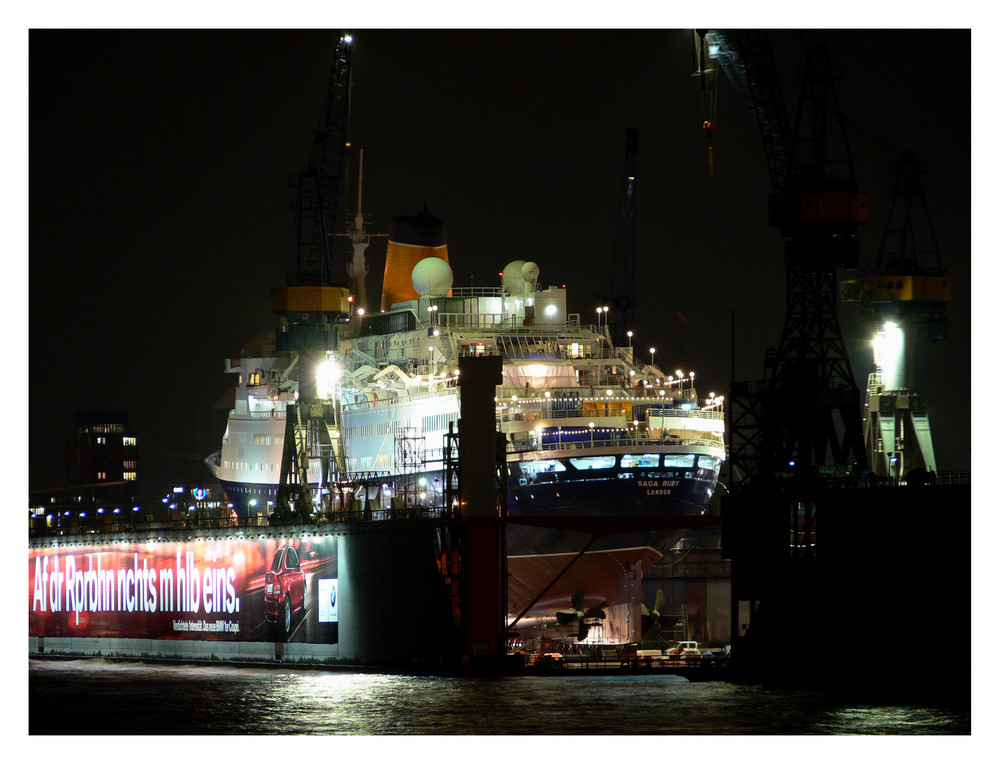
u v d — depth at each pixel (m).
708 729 89.62
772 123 136.00
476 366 116.81
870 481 117.19
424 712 96.56
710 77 150.00
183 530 136.25
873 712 94.75
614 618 138.50
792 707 97.06
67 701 106.56
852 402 127.56
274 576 128.12
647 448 138.62
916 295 152.38
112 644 142.12
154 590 138.25
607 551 138.50
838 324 129.25
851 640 107.69
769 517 115.19
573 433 142.88
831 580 109.81
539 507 140.88
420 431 153.50
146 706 103.00
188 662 133.25
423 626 117.12
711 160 150.25
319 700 102.81
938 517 103.25
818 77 130.25
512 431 143.50
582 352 156.62
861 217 127.69
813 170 132.00
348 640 122.44
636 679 113.31
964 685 101.12
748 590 115.75
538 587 139.12
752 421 142.25
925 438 151.75
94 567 144.62
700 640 156.88
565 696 103.00
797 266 129.12
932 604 103.06
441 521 116.00
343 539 123.38
